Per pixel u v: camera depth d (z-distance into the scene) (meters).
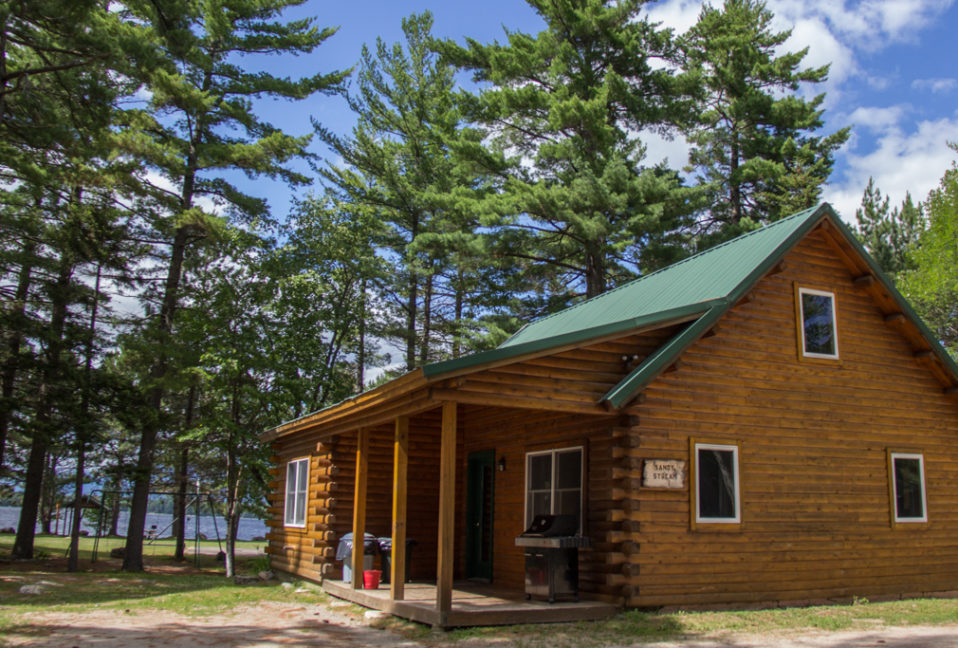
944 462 13.17
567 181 24.78
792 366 11.99
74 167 19.94
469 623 8.96
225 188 23.23
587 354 10.42
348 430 13.27
